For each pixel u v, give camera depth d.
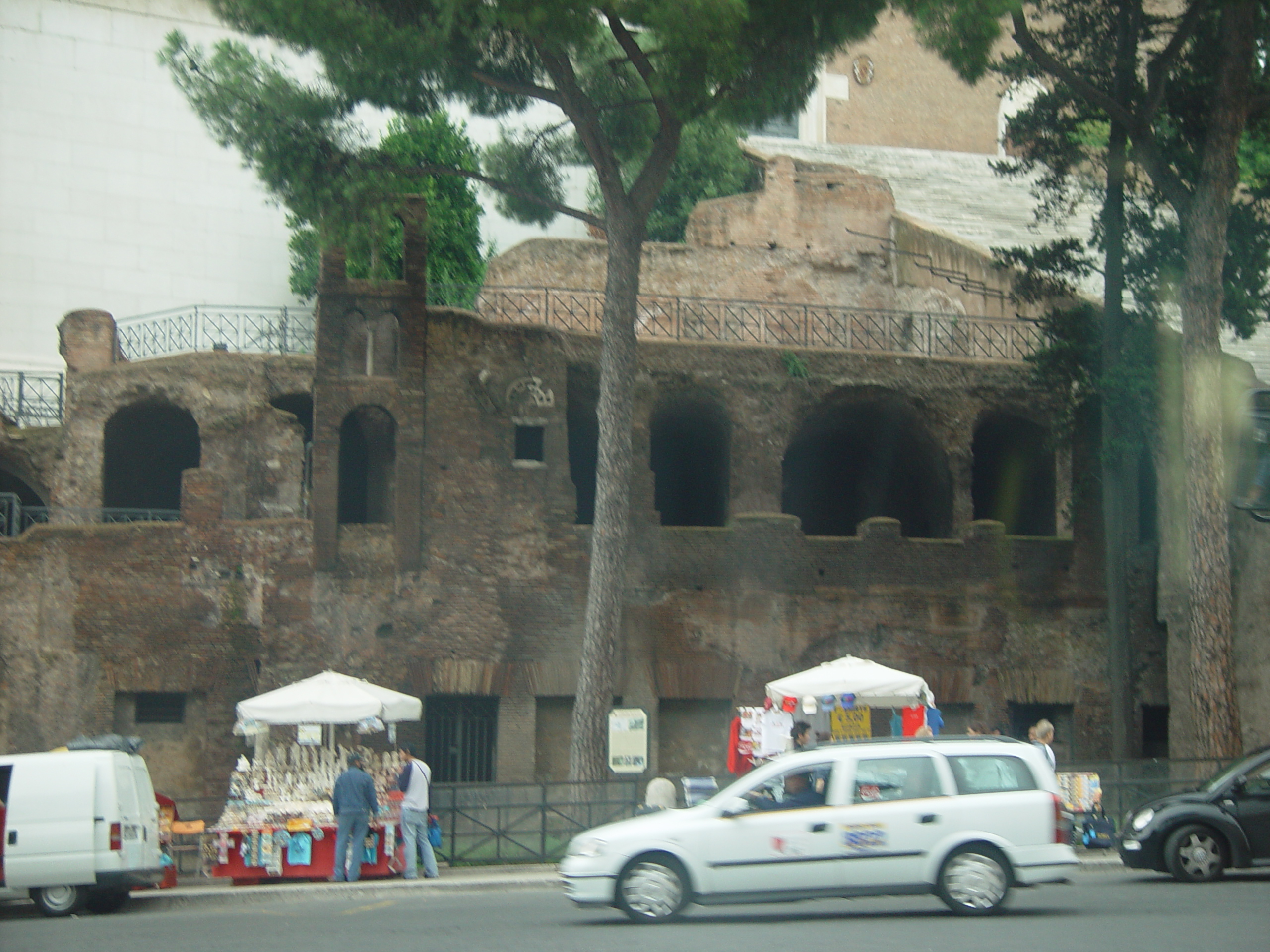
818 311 35.56
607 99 27.45
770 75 23.94
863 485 34.56
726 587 28.81
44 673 27.05
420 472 27.84
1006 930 14.01
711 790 21.86
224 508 28.66
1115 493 28.52
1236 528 28.86
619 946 13.27
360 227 25.23
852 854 15.38
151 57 41.12
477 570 27.92
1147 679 30.03
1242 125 25.50
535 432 28.75
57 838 18.78
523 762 27.69
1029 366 30.92
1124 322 29.42
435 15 24.34
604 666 23.91
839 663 24.64
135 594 27.25
